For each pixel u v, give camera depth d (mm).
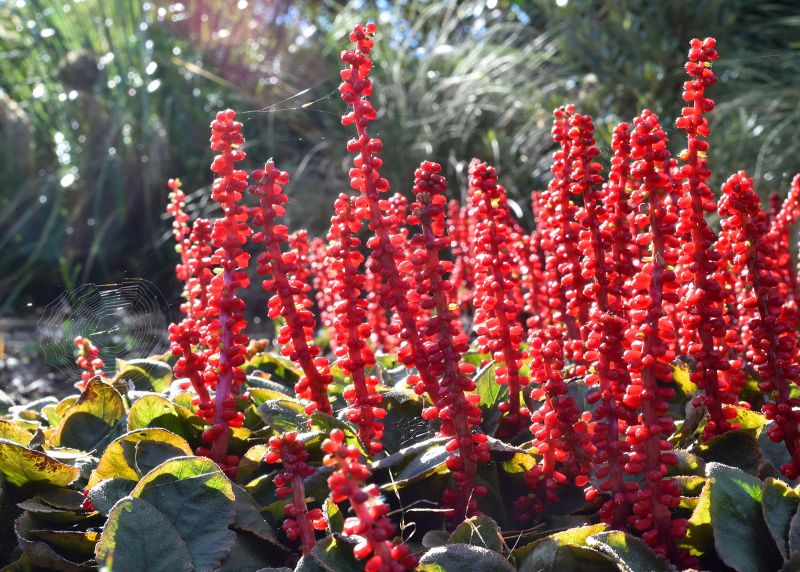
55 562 1292
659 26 5930
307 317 1422
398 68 6410
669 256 1196
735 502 1188
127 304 3004
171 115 6895
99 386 1669
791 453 1282
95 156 6375
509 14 7836
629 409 1267
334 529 1263
